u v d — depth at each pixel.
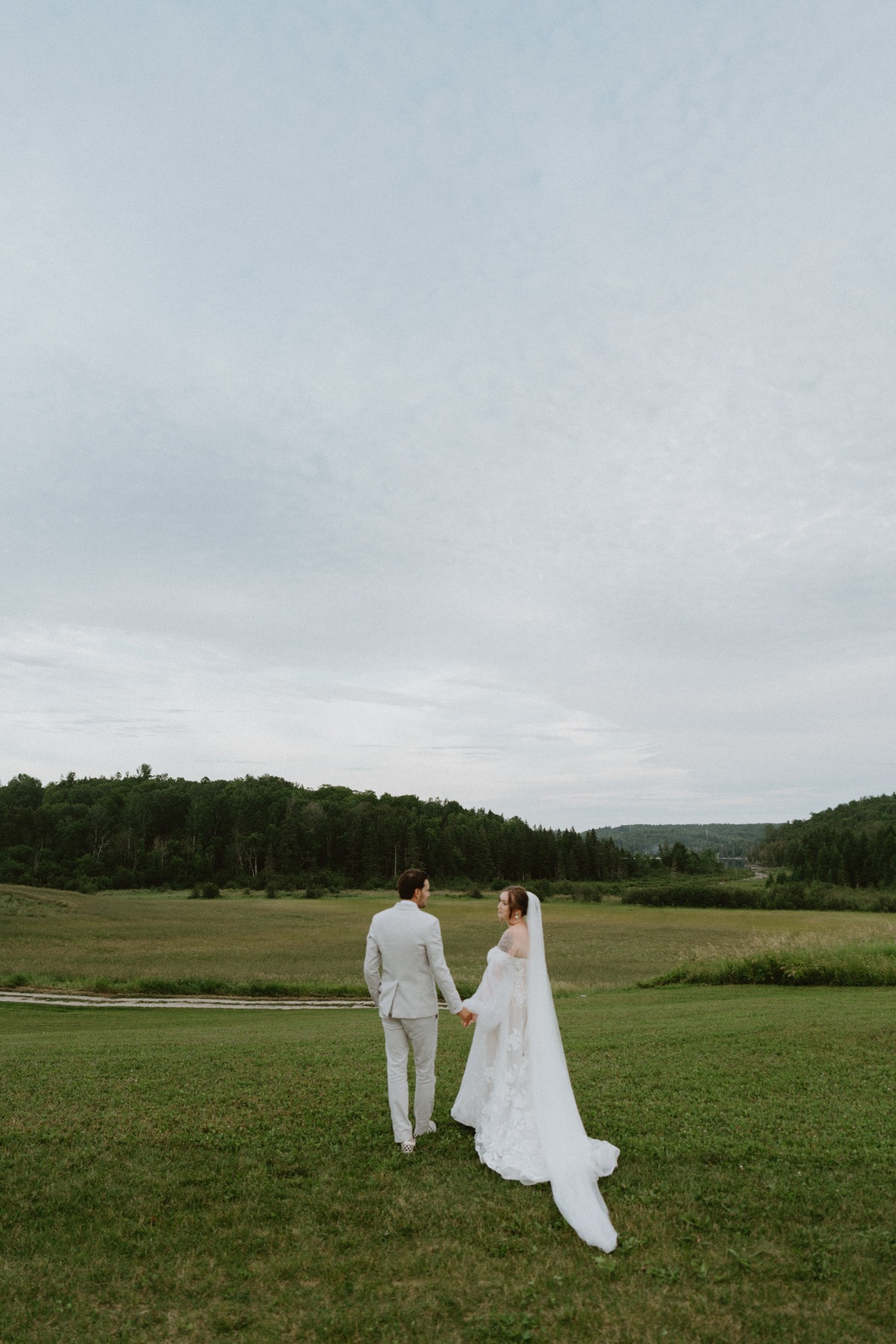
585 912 89.31
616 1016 14.31
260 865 134.12
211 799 142.50
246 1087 7.64
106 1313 3.99
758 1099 7.33
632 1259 4.39
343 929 64.06
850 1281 4.13
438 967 6.02
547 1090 5.54
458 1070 8.62
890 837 119.94
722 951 25.52
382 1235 4.68
